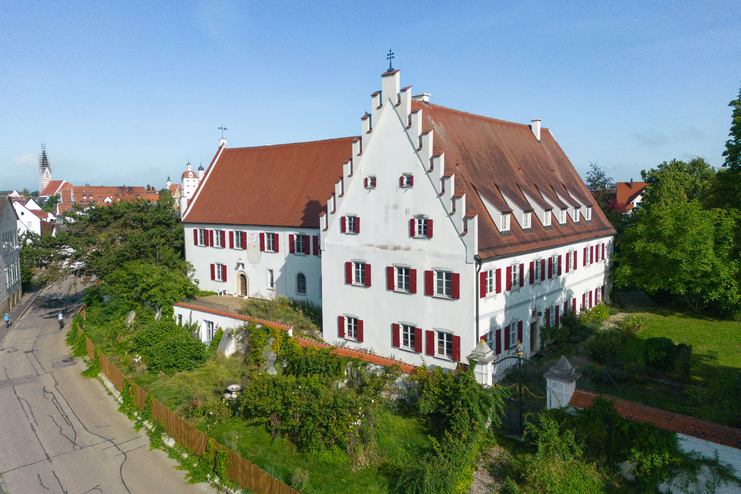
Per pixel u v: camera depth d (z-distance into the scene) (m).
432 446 18.34
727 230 34.22
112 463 20.31
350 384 22.88
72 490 18.45
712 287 35.16
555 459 15.77
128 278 40.38
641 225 36.41
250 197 46.62
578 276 36.91
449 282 25.89
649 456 14.62
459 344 25.55
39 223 96.88
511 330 28.56
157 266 42.56
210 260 48.50
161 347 30.25
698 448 14.14
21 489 18.59
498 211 27.75
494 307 26.58
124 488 18.44
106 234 47.44
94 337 38.50
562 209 34.62
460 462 16.52
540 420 16.86
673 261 34.66
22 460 20.80
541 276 31.34
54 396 28.17
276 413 20.50
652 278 35.44
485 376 18.67
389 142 27.61
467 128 34.03
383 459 18.19
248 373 26.12
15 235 60.25
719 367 26.94
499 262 26.81
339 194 30.52
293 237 41.19
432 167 25.88
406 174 27.03
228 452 18.12
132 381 25.94
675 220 34.69
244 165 50.06
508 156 35.97
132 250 44.94
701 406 18.89
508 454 17.78
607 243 42.56
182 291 40.12
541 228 31.95
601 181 57.81
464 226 24.89
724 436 13.79
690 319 38.50
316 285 39.72
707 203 39.47
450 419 18.47
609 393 23.09
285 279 42.22
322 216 31.70
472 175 30.25
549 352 31.03
